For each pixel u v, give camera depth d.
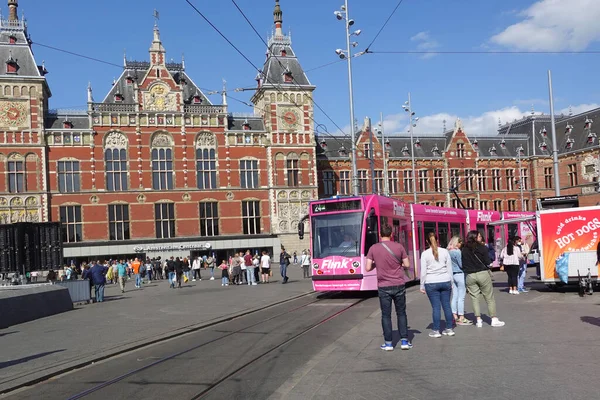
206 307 22.23
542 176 77.12
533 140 78.38
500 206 76.25
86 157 56.81
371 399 7.67
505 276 31.47
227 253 60.84
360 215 22.66
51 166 55.81
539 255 21.17
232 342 13.63
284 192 62.22
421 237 28.03
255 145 62.09
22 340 15.51
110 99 60.38
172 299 27.06
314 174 63.25
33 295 21.45
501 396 7.49
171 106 59.53
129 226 57.62
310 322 16.48
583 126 74.81
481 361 9.49
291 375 9.78
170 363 11.45
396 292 10.77
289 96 63.12
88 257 56.12
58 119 57.12
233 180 61.09
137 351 13.23
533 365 9.06
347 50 32.91
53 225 28.42
